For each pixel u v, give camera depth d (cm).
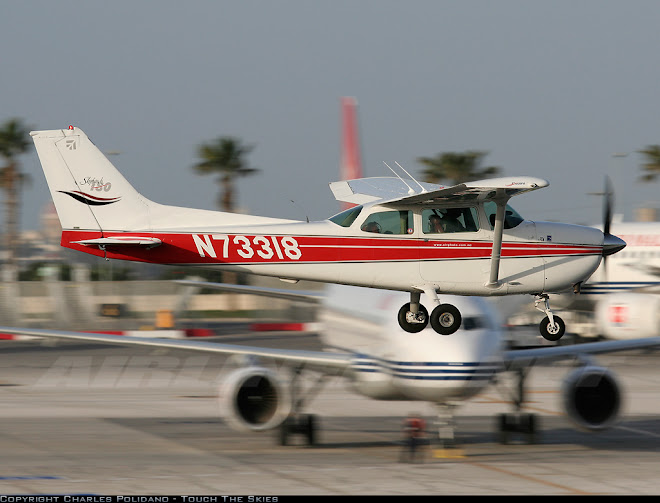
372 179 7638
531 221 6138
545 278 6084
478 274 5966
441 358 4456
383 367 4709
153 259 6153
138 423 5922
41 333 4981
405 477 4169
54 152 6197
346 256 5947
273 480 4106
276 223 6078
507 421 5325
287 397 5019
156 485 4000
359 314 5391
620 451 4919
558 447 5050
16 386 7762
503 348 4684
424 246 5916
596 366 5069
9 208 18062
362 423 5950
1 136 18250
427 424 5516
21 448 4978
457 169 19338
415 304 5016
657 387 7912
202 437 5378
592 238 6159
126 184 6191
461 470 4338
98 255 6212
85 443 5153
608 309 9950
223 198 18588
